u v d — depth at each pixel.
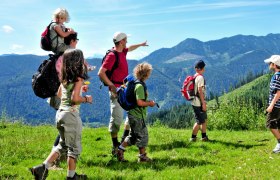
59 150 8.09
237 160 10.82
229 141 14.25
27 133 15.91
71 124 7.73
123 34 11.30
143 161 10.48
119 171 9.46
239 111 22.45
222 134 17.31
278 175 8.82
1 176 8.61
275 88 11.81
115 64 11.21
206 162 10.48
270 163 10.23
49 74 9.59
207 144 13.38
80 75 7.55
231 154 11.73
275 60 11.99
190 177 8.76
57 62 9.71
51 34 9.86
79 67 7.55
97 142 13.86
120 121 11.27
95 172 9.18
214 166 9.90
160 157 11.19
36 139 13.76
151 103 10.08
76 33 10.16
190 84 13.86
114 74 11.30
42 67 9.66
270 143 13.66
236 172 9.23
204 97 13.73
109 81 11.06
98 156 11.31
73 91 7.54
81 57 7.64
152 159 10.75
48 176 8.59
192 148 12.68
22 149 11.63
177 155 11.50
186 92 13.88
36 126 19.61
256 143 13.81
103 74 11.09
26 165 10.09
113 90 10.93
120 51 11.44
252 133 17.86
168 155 11.45
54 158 8.03
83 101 7.63
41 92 9.65
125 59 11.59
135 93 10.05
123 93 10.22
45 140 13.69
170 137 15.02
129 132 11.60
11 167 9.61
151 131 17.41
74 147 7.84
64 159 10.14
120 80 11.38
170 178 8.67
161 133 16.41
